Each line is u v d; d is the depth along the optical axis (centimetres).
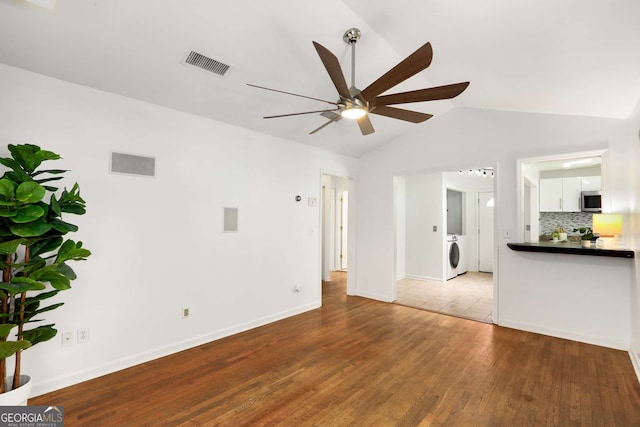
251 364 269
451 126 411
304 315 408
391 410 206
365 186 506
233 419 197
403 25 218
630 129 288
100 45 209
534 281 346
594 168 482
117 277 257
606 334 306
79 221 238
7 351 168
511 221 363
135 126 269
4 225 176
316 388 233
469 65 263
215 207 324
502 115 371
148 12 191
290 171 407
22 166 188
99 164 248
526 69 244
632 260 292
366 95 208
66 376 231
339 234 746
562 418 197
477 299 488
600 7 153
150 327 276
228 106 305
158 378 245
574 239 520
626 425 191
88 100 244
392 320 389
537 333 343
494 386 235
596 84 241
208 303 318
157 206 281
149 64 234
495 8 176
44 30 191
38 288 179
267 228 376
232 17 203
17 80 214
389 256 475
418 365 269
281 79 276
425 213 641
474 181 731
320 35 229
